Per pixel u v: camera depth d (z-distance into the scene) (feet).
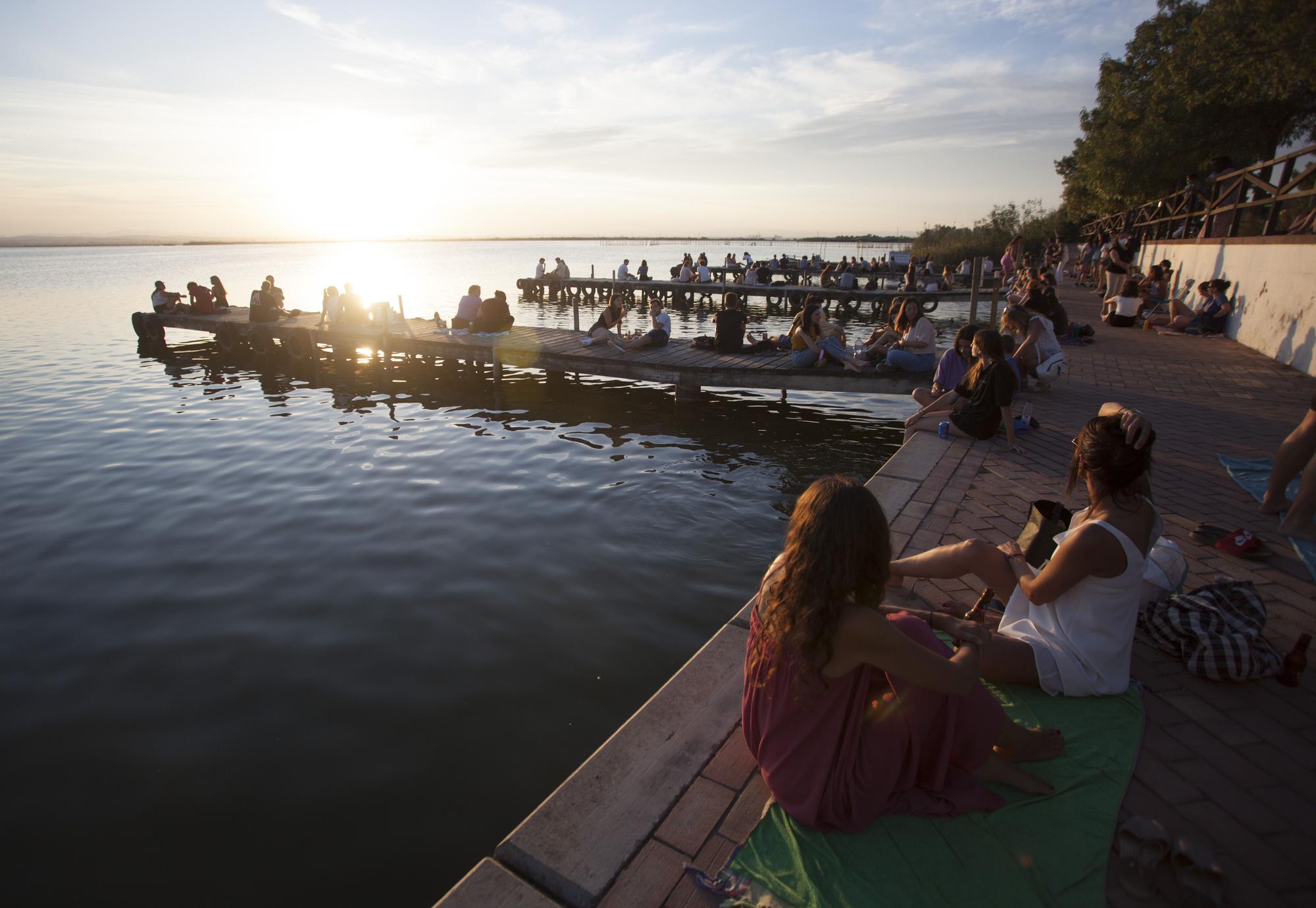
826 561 6.59
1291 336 35.68
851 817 7.19
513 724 14.12
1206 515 16.55
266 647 16.98
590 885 6.91
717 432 36.06
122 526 24.75
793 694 7.07
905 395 44.70
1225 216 49.83
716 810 7.84
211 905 10.21
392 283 167.63
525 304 121.80
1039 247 147.43
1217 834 7.39
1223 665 9.82
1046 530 10.48
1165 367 35.83
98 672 16.10
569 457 31.78
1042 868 6.83
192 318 65.62
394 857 11.00
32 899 10.36
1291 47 50.49
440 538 23.11
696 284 105.19
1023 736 8.11
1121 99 81.00
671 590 19.45
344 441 35.12
